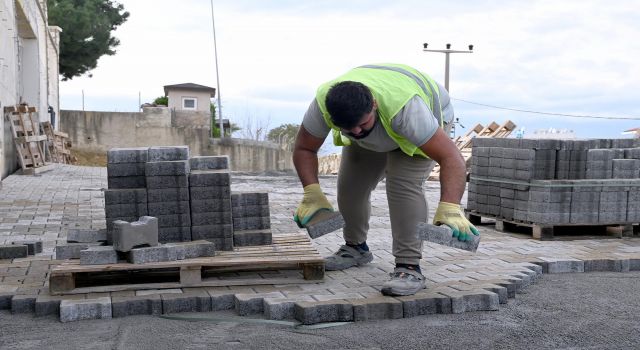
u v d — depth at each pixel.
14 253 5.48
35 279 4.74
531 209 7.13
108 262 4.38
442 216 3.91
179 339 3.71
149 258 4.39
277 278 4.74
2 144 14.22
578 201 7.07
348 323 4.04
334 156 29.72
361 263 5.36
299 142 4.49
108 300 4.13
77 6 32.56
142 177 4.81
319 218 4.38
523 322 4.11
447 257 5.88
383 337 3.77
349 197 5.13
